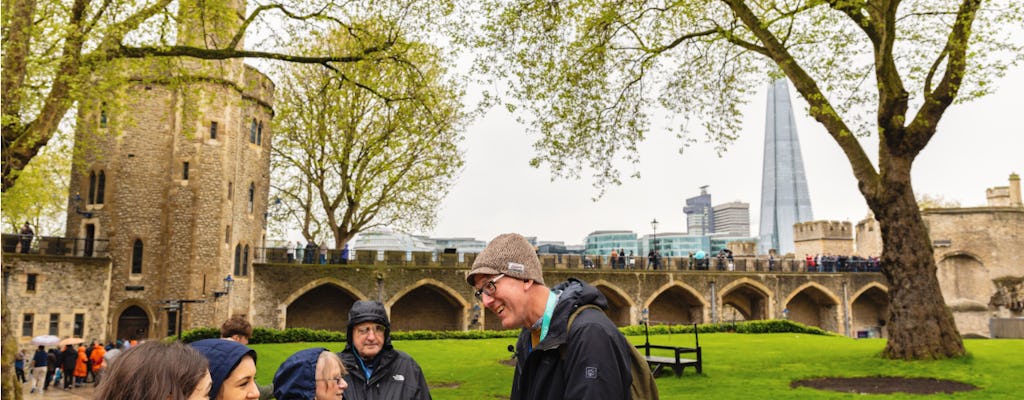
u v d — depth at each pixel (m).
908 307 15.58
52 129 12.68
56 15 13.16
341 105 29.39
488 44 16.28
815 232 52.09
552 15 16.52
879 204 15.98
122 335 28.34
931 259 15.77
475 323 35.75
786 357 17.17
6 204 23.56
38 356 17.91
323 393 3.59
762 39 16.55
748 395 11.47
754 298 43.91
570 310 2.54
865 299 47.41
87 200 29.39
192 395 2.21
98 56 13.10
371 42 15.87
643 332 28.31
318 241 34.97
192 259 28.70
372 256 34.03
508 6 16.25
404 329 36.50
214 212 29.42
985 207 43.50
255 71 32.81
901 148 15.63
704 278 40.38
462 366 16.92
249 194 32.44
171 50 13.71
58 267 26.52
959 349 15.31
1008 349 17.62
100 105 15.07
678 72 18.34
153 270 28.61
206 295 28.86
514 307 2.67
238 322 4.54
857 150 16.19
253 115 32.78
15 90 11.79
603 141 17.81
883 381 13.14
